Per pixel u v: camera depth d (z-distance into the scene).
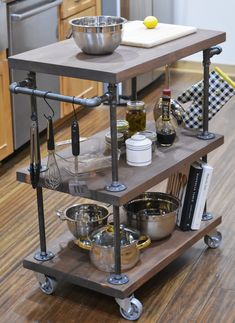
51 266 2.48
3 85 3.58
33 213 3.20
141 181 2.30
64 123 4.31
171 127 2.59
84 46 2.27
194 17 5.43
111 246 2.42
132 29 2.58
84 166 2.39
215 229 2.86
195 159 2.56
